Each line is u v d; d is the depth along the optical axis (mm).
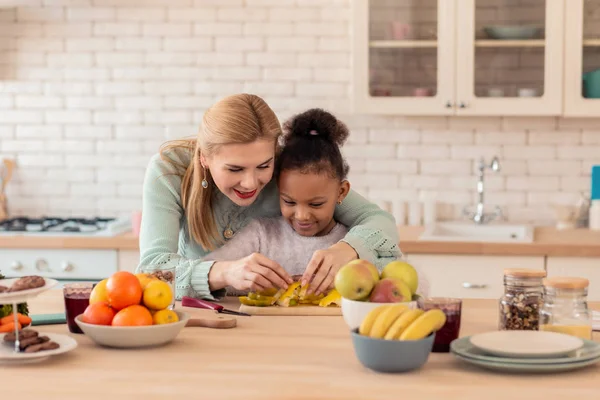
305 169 2318
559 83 3982
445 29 4008
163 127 4492
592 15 3963
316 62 4387
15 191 4594
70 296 1869
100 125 4523
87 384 1466
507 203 4371
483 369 1562
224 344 1758
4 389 1437
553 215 4348
